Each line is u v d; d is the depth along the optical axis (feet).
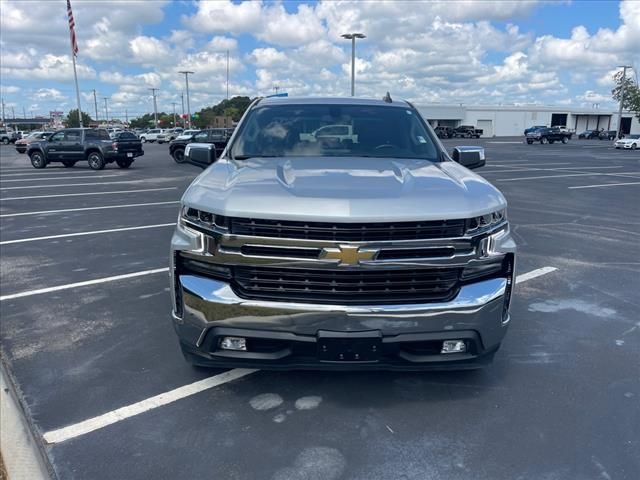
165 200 40.24
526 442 9.47
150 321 15.14
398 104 15.60
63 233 27.55
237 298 9.37
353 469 8.74
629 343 13.84
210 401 10.84
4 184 52.08
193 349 10.09
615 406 10.69
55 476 8.57
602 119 319.27
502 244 9.90
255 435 9.68
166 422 10.09
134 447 9.33
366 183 10.00
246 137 13.71
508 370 12.24
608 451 9.21
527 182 55.62
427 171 11.33
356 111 14.70
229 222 9.29
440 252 9.33
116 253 23.08
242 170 11.09
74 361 12.66
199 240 9.60
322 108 14.83
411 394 11.12
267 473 8.64
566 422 10.11
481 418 10.24
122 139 73.46
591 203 39.78
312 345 9.38
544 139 180.55
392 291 9.36
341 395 11.07
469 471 8.70
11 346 13.50
